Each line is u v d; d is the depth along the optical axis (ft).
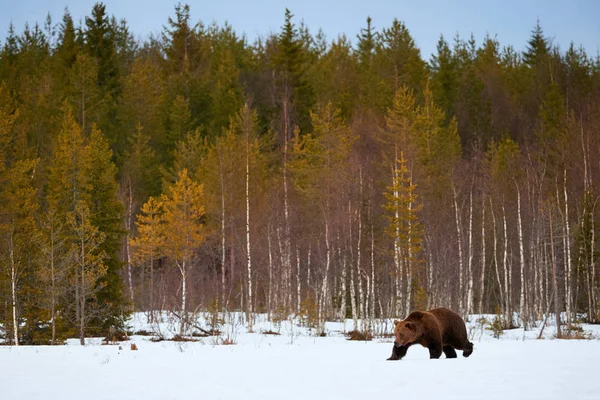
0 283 116.67
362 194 180.04
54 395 37.35
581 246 171.42
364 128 243.81
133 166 234.17
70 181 137.69
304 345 88.89
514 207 191.11
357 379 42.29
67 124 184.24
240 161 200.34
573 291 174.19
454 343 56.03
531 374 42.96
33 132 233.55
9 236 121.90
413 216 159.22
